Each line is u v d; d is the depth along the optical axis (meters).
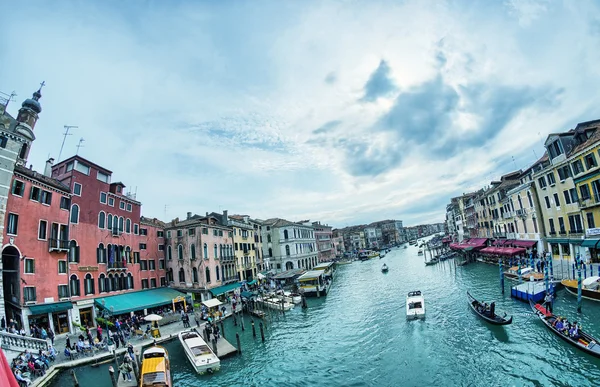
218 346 22.67
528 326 20.84
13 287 22.73
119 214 32.56
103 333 25.38
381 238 151.62
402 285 42.88
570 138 31.47
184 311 31.86
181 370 19.75
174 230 38.72
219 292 37.78
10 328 19.38
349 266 83.38
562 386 14.32
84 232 28.00
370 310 31.00
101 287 29.08
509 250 42.16
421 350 19.75
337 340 23.47
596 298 22.84
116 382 16.81
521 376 15.53
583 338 16.92
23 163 23.84
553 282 27.02
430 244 110.50
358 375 17.80
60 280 24.95
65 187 26.47
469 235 75.50
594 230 28.62
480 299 29.52
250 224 56.19
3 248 21.17
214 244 40.09
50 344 20.14
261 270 55.84
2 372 3.70
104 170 30.86
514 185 48.78
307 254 70.06
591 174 27.92
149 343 23.12
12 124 23.50
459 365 17.38
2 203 20.81
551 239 35.94
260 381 18.06
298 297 39.16
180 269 37.78
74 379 17.30
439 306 29.06
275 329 27.53
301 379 17.97
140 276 34.50
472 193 80.12
